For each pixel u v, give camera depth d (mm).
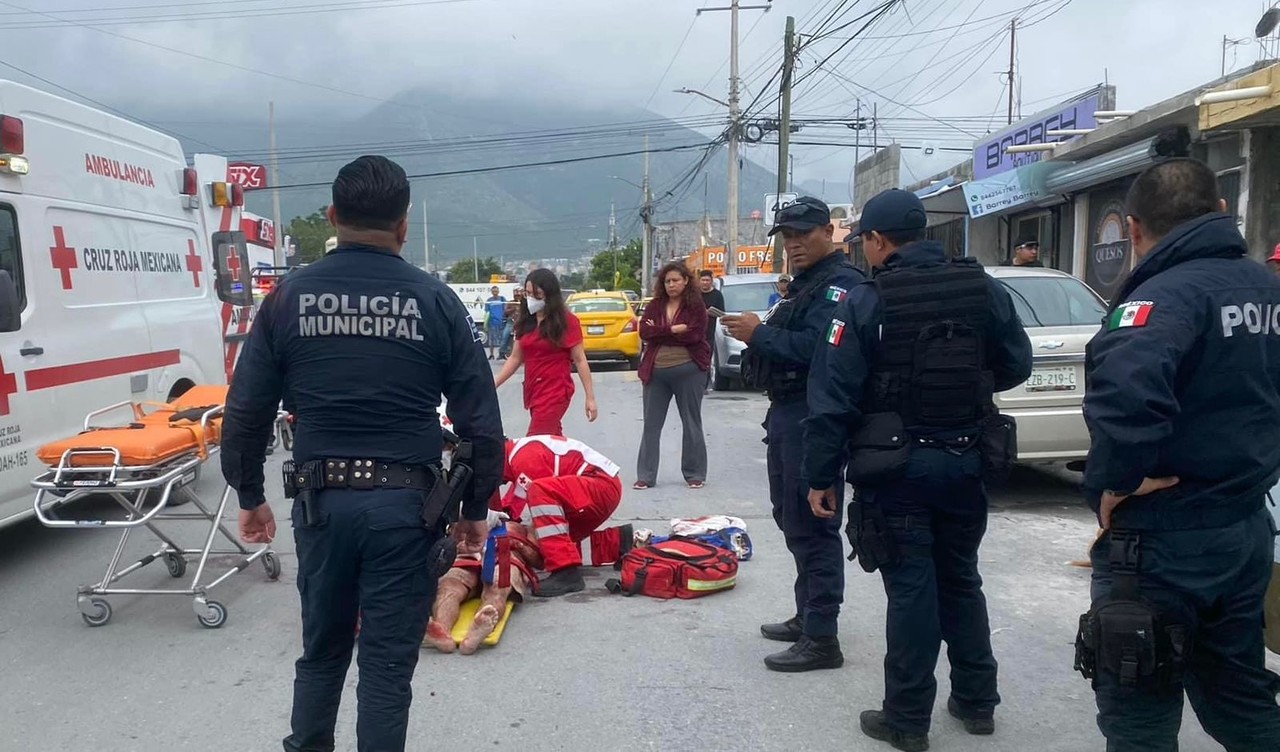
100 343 6910
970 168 20734
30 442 6066
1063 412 7031
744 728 3863
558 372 7129
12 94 6105
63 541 6961
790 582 5734
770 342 4199
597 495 5680
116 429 5293
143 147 7934
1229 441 2701
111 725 3980
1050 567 5930
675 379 8172
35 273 6234
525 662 4547
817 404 3521
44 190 6406
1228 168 10531
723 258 43500
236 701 4195
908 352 3441
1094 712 3980
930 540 3566
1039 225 16109
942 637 3826
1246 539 2748
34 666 4637
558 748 3721
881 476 3434
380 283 2904
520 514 5668
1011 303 3645
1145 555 2762
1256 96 7723
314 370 2877
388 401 2871
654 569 5441
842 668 4441
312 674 3035
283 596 5641
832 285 4156
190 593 5070
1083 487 2887
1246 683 2850
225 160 10250
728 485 8438
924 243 3633
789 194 24781
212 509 7859
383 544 2852
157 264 8016
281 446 10633
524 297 7059
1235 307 2688
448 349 2979
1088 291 8117
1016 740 3742
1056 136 14438
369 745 2844
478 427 3033
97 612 5160
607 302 20578
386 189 2957
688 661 4539
